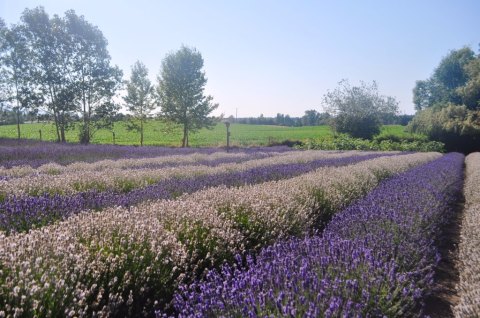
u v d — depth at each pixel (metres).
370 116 41.00
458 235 7.02
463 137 39.44
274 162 14.20
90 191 6.45
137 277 2.90
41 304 2.24
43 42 28.59
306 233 4.83
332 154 22.33
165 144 34.78
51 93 29.31
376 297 2.81
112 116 30.61
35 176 7.46
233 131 62.50
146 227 3.45
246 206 4.91
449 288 4.43
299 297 2.46
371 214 5.28
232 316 2.38
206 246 3.76
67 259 2.61
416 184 8.74
